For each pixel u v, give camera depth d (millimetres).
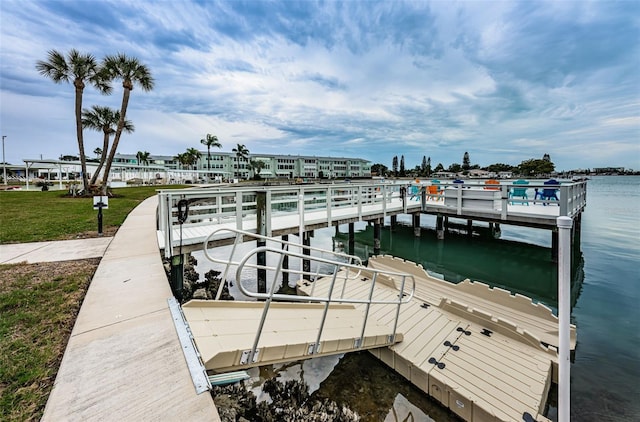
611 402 3373
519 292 7273
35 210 11633
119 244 5836
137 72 18719
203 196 5926
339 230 14727
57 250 5637
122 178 40875
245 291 2213
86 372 1948
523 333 3881
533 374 3311
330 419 2953
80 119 18594
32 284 3889
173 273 5535
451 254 10344
